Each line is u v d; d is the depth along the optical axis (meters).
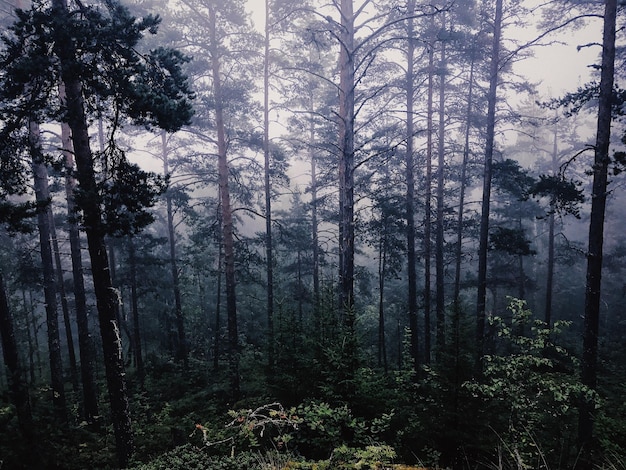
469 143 17.98
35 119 7.92
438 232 17.23
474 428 6.45
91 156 8.05
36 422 11.27
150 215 8.24
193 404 14.52
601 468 6.53
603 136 9.14
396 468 5.09
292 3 15.75
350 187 9.48
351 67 9.48
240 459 5.48
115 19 7.30
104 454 10.91
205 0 15.05
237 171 18.84
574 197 9.88
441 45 15.80
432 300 21.80
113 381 8.52
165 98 7.41
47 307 13.81
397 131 18.42
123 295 23.16
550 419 8.62
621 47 13.31
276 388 8.03
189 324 24.47
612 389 14.26
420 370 15.32
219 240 18.38
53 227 17.77
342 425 6.57
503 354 19.38
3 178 8.38
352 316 7.76
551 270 23.89
